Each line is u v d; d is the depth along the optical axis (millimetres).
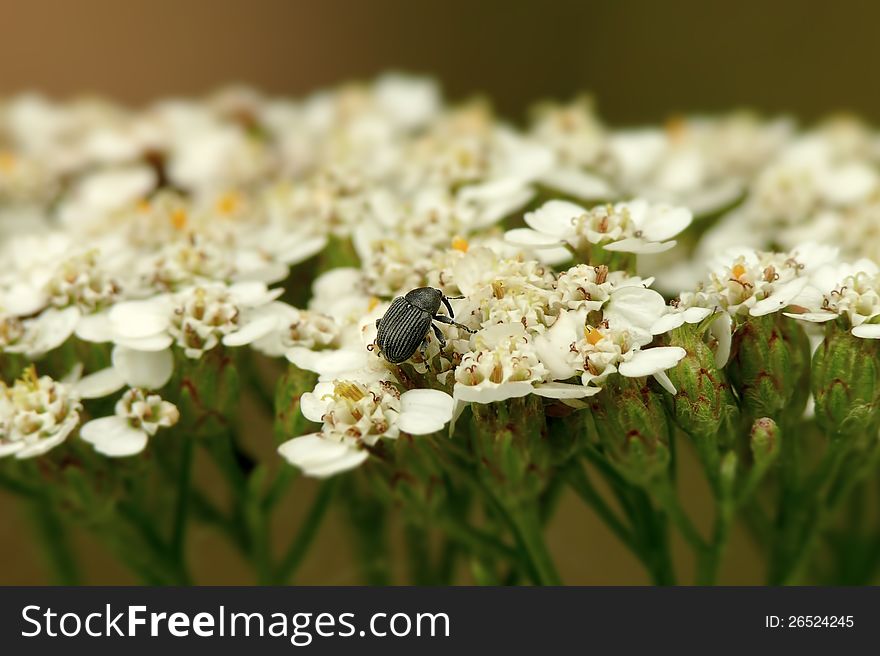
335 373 88
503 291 88
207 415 91
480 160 101
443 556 100
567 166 106
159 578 95
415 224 96
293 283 98
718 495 90
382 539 100
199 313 91
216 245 96
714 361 88
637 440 88
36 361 91
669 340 87
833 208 104
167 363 90
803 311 88
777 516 93
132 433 89
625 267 90
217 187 107
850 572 99
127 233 99
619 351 86
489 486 90
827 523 93
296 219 98
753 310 87
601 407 88
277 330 91
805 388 90
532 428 88
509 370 86
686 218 91
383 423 86
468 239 95
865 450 91
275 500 96
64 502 92
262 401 97
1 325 91
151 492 98
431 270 92
